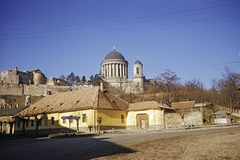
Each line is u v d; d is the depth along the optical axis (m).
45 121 49.19
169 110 49.53
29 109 55.16
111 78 129.00
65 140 24.61
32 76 129.88
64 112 46.66
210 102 91.38
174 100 86.25
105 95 49.50
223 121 59.41
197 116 50.81
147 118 47.31
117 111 47.62
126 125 49.19
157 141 18.64
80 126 43.53
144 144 17.05
